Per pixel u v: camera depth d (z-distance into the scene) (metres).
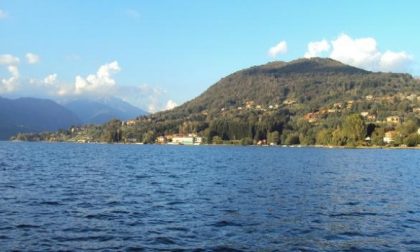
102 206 41.28
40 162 109.62
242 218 36.00
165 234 30.31
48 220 34.22
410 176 78.19
